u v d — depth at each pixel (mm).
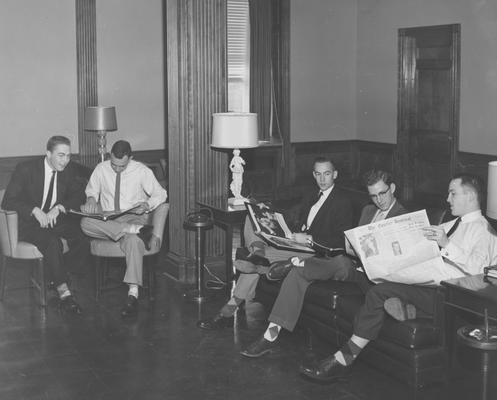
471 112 8906
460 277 3799
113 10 9531
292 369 4230
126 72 9695
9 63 8977
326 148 10984
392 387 3941
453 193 3938
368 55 10680
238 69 10414
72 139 9414
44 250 5488
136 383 4047
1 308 5496
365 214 4598
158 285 6098
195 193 6133
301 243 4703
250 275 4918
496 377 3322
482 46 8625
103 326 5066
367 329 3916
